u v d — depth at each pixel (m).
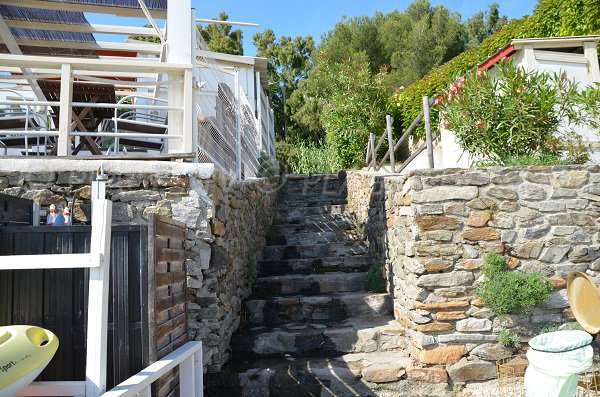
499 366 3.67
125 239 2.28
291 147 15.26
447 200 3.82
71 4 4.56
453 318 3.73
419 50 20.45
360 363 3.80
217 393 3.65
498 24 22.98
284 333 4.20
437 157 7.36
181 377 2.66
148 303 2.22
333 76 11.20
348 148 9.85
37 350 1.77
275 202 8.20
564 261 3.81
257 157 7.85
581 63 6.09
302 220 7.62
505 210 3.83
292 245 6.26
